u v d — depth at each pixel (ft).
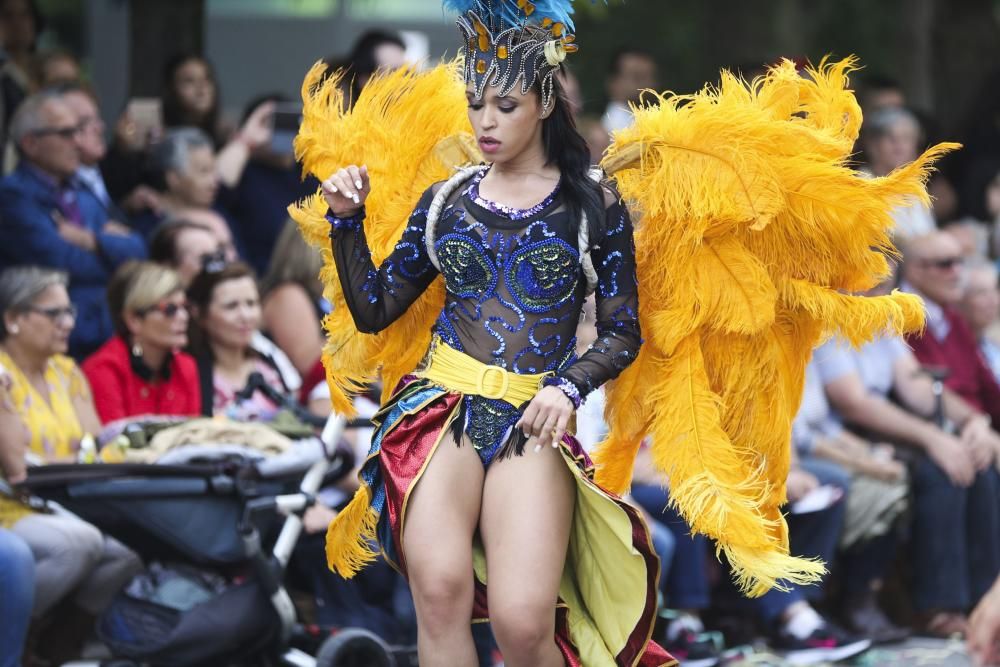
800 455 64.34
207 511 47.01
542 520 33.73
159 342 54.24
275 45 114.32
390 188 38.22
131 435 48.78
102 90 105.50
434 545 33.53
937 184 93.97
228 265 56.54
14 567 45.32
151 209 69.56
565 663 34.45
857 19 152.35
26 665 51.03
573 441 35.32
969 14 128.16
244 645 47.29
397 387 36.47
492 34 33.73
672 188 35.32
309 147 38.45
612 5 158.40
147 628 46.98
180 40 84.99
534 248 34.22
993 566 67.00
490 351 34.53
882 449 66.08
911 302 36.76
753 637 61.93
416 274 35.88
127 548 49.65
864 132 82.64
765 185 35.19
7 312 51.70
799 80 36.45
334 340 38.52
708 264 35.73
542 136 34.73
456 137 38.11
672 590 59.41
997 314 78.54
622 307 34.73
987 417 72.64
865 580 64.80
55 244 60.54
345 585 52.70
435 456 34.22
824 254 36.11
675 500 35.42
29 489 45.68
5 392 47.98
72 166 62.08
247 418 55.06
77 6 144.15
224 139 77.51
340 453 50.93
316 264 60.64
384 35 69.62
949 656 61.52
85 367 54.80
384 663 47.75
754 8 112.37
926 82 129.39
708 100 36.11
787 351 36.88
